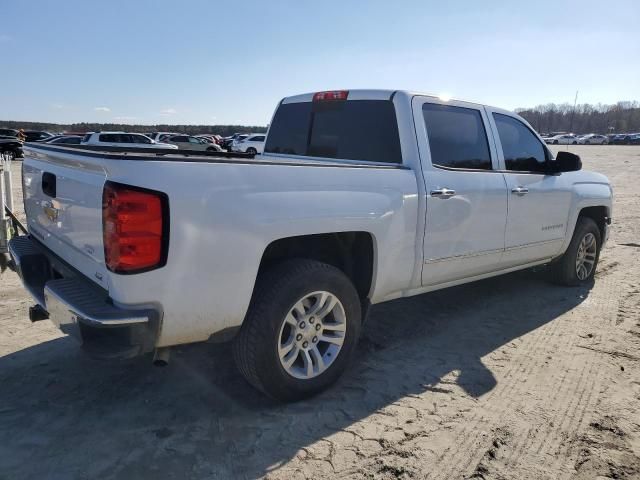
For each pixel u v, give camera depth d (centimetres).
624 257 739
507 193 440
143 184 240
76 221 284
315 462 264
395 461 265
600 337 434
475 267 431
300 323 310
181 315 260
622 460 270
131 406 312
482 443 282
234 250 267
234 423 296
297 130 467
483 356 396
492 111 452
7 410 304
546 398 332
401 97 384
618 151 4897
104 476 249
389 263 351
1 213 542
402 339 428
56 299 266
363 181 328
